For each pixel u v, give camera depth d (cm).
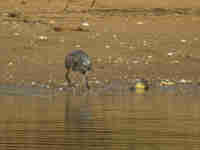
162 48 5231
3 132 2408
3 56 4966
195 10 6456
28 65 4772
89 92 3947
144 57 5009
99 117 2803
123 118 2770
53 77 4456
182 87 4150
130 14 6309
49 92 3941
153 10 6456
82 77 4184
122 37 5494
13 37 5444
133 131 2427
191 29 5797
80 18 6134
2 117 2802
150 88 4144
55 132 2402
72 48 5197
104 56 5003
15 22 5891
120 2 6731
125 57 4994
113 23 5966
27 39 5403
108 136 2311
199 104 3284
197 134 2353
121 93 3897
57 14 6297
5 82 4300
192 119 2741
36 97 3653
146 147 2097
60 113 2941
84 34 5559
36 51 5100
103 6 6619
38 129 2475
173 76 4522
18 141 2205
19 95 3775
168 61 4916
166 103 3334
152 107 3170
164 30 5750
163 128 2491
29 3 6700
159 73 4600
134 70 4675
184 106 3188
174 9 6494
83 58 4169
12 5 6631
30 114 2903
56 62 4853
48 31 5638
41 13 6322
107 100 3512
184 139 2244
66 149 2059
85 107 3153
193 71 4653
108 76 4503
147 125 2577
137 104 3284
